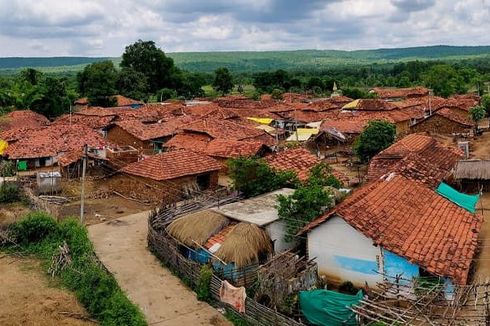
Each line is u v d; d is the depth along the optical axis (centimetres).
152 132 7069
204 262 2912
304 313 2323
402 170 3825
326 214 2753
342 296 2270
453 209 3088
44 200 4197
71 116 8900
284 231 3016
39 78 12144
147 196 4491
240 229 2784
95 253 3134
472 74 16425
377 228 2559
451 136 7544
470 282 2580
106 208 4281
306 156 4425
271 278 2441
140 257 3180
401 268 2464
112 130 7225
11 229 3369
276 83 17012
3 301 2591
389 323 2086
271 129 7738
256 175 3778
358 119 7850
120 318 2267
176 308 2541
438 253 2475
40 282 2830
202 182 4769
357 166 5781
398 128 8075
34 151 5819
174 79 16225
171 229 3130
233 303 2414
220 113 8300
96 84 12156
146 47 15975
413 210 2889
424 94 12069
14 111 9738
